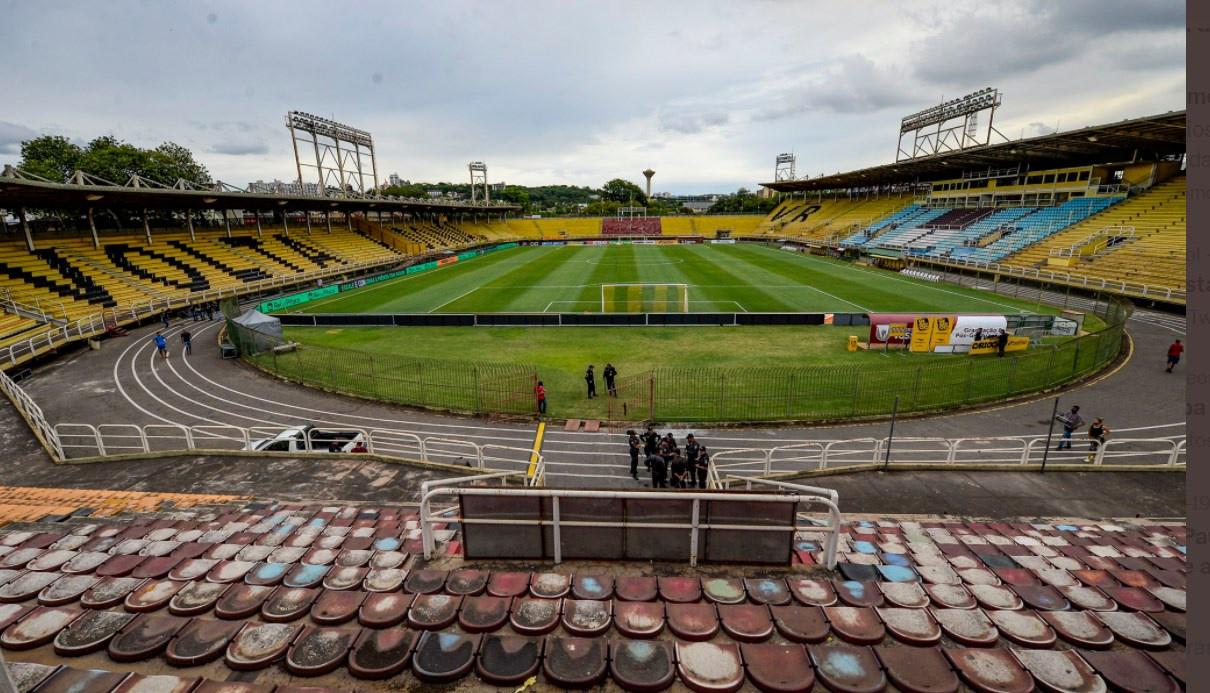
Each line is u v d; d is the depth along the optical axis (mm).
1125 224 45781
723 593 5098
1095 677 3914
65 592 5398
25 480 13391
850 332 31391
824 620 4562
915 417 18938
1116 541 8234
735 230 116688
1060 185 56188
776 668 4027
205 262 48031
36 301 32656
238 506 10414
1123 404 19734
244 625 4504
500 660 4117
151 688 3730
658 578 5297
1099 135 43969
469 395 21500
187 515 9555
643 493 5559
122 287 38688
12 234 39344
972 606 5102
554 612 4727
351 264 60719
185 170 66562
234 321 27656
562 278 55250
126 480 12914
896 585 5328
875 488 12195
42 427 16953
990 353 26766
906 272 54469
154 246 46750
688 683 3943
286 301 40594
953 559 6691
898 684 3891
